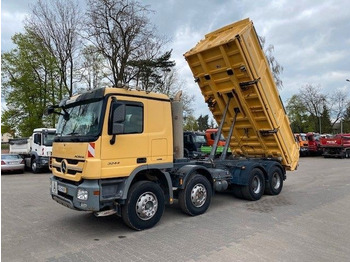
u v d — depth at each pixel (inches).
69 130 233.1
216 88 346.0
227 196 356.8
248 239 201.5
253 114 345.1
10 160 660.7
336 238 202.1
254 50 318.7
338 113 2432.3
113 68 1015.0
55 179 243.3
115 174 209.9
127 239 207.0
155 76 1272.1
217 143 349.1
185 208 260.8
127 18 984.3
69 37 1067.9
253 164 333.7
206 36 350.9
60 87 1074.7
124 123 217.5
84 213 283.4
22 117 1072.2
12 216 274.4
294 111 2426.2
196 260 168.6
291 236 206.5
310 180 488.4
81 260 172.7
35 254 183.0
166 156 244.8
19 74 1065.5
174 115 267.6
